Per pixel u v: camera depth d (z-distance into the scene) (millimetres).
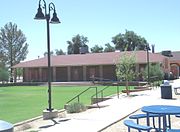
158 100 21750
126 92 28984
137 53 57938
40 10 15711
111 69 59562
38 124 13852
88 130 11516
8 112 20047
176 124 12680
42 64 63781
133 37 114938
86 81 60000
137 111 16438
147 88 34688
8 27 93250
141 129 8141
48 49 15812
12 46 93438
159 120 10297
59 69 63219
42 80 64250
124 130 11688
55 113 15672
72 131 11438
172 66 80125
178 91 30312
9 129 4656
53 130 11781
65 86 51938
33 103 25578
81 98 28719
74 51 118438
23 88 49531
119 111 16141
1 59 91875
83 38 119000
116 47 116562
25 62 66375
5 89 47094
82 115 15148
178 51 86562
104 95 29766
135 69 54031
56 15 15984
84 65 60875
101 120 13477
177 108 9609
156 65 48375
